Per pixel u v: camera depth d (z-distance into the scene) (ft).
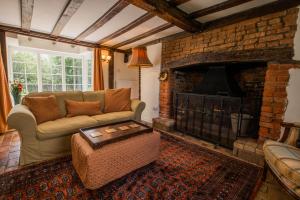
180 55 10.14
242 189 4.97
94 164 4.54
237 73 9.90
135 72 16.43
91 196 4.51
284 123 5.43
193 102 9.68
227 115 8.32
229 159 6.84
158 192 4.75
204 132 9.57
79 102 8.75
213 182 5.28
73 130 6.96
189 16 7.67
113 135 5.50
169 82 11.09
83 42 12.84
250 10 6.88
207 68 10.79
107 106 9.80
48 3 6.82
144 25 9.10
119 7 7.01
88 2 6.66
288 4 5.90
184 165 6.28
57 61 14.10
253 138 7.67
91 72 15.19
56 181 5.09
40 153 6.28
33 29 10.07
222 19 7.85
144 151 5.85
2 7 7.23
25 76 12.51
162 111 11.71
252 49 6.95
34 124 6.03
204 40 8.75
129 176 5.49
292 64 5.93
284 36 6.08
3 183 4.91
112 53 14.92
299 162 3.91
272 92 6.40
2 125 9.29
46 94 8.20
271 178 5.50
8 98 9.71
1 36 9.37
